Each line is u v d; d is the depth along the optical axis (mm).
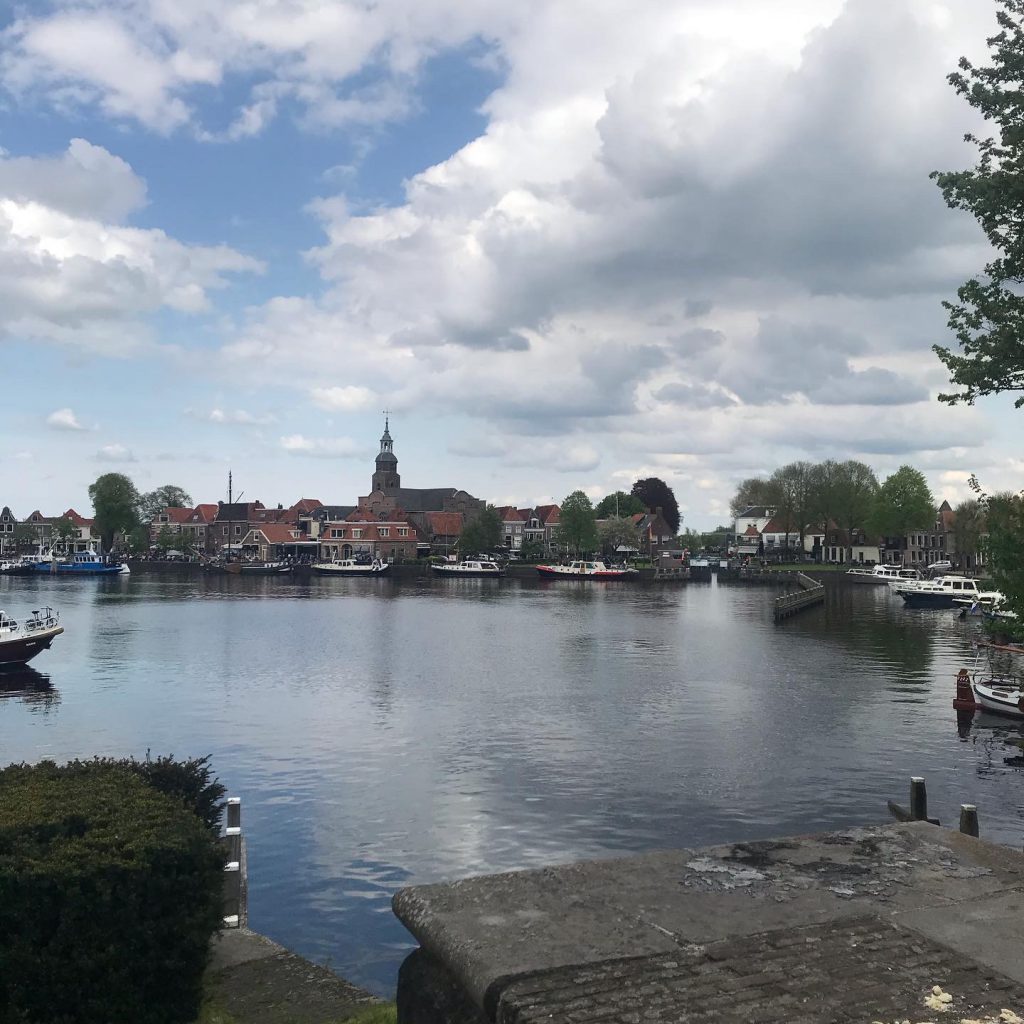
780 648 57562
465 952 3627
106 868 7371
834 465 143375
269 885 18266
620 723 33844
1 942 7195
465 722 34156
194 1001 8164
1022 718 33812
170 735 32281
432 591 122938
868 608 90812
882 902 4145
